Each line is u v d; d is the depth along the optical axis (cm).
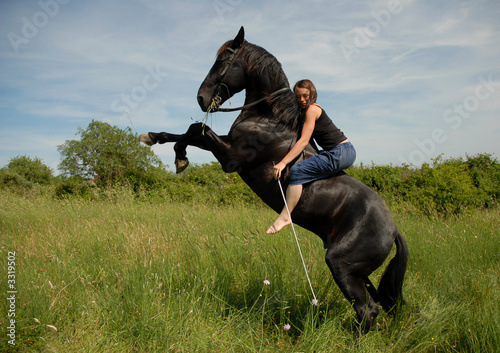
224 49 373
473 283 440
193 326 317
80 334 305
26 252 486
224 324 338
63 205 947
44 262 447
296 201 328
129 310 333
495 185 1085
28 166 2441
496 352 299
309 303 381
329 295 401
